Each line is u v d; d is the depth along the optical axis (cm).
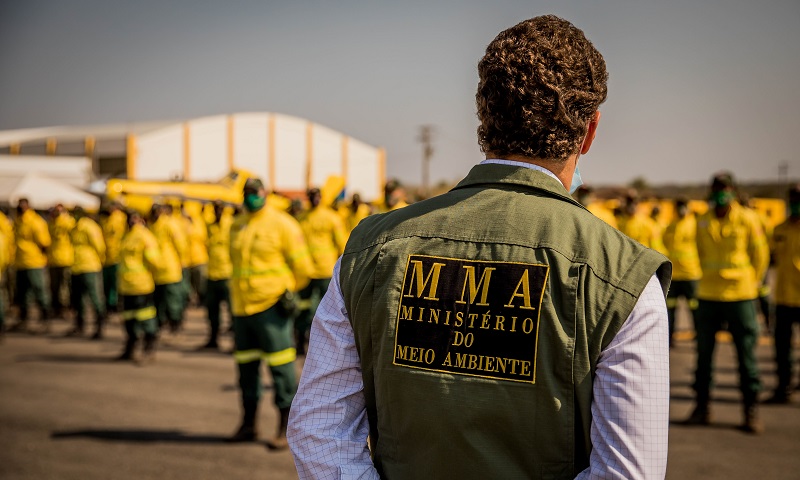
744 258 602
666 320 123
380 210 1233
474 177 144
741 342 604
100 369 891
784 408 682
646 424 118
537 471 124
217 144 3941
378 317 138
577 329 123
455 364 129
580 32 142
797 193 668
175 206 1483
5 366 912
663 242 1001
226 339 1123
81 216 1172
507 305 127
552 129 136
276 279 573
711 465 520
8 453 566
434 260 136
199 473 520
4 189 2417
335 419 141
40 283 1231
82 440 600
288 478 511
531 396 124
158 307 1071
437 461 129
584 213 135
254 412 597
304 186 4362
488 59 141
